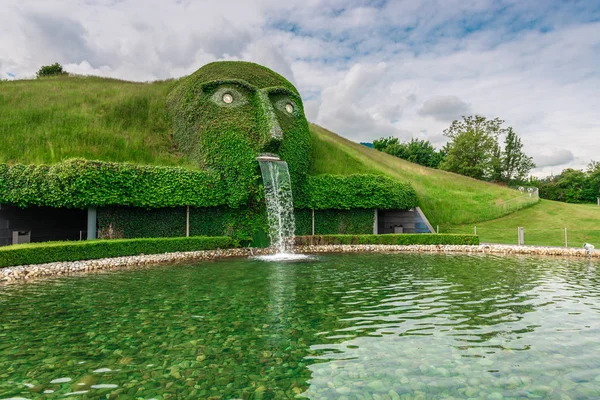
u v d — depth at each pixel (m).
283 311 7.98
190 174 19.84
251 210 21.38
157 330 6.72
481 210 30.72
